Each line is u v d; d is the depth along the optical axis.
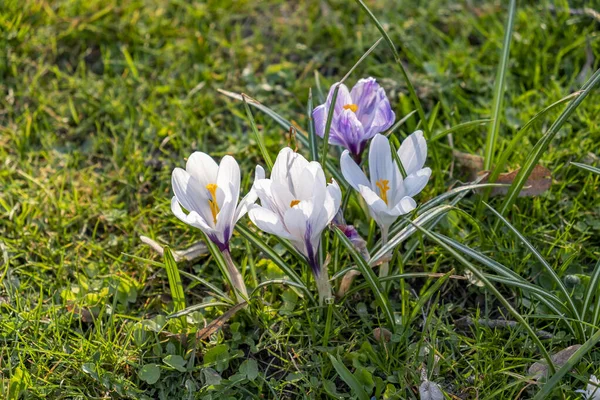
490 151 0.67
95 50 0.82
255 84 0.79
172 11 0.85
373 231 0.64
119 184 0.73
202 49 0.81
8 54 0.80
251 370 0.60
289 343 0.61
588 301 0.60
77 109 0.78
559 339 0.60
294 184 0.57
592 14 0.80
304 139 0.65
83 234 0.69
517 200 0.68
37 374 0.60
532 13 0.82
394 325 0.60
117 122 0.77
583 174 0.70
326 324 0.59
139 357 0.61
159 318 0.62
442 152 0.72
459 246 0.59
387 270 0.61
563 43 0.80
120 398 0.59
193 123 0.75
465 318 0.63
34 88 0.78
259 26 0.85
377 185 0.58
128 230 0.69
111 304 0.64
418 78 0.78
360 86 0.61
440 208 0.59
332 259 0.63
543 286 0.64
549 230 0.67
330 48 0.82
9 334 0.62
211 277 0.66
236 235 0.67
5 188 0.71
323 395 0.60
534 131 0.73
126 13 0.84
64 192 0.72
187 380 0.60
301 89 0.78
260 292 0.64
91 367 0.60
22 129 0.75
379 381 0.59
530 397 0.59
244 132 0.76
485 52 0.80
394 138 0.67
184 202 0.58
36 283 0.66
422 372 0.59
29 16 0.83
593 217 0.68
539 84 0.77
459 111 0.76
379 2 0.85
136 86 0.79
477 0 0.85
